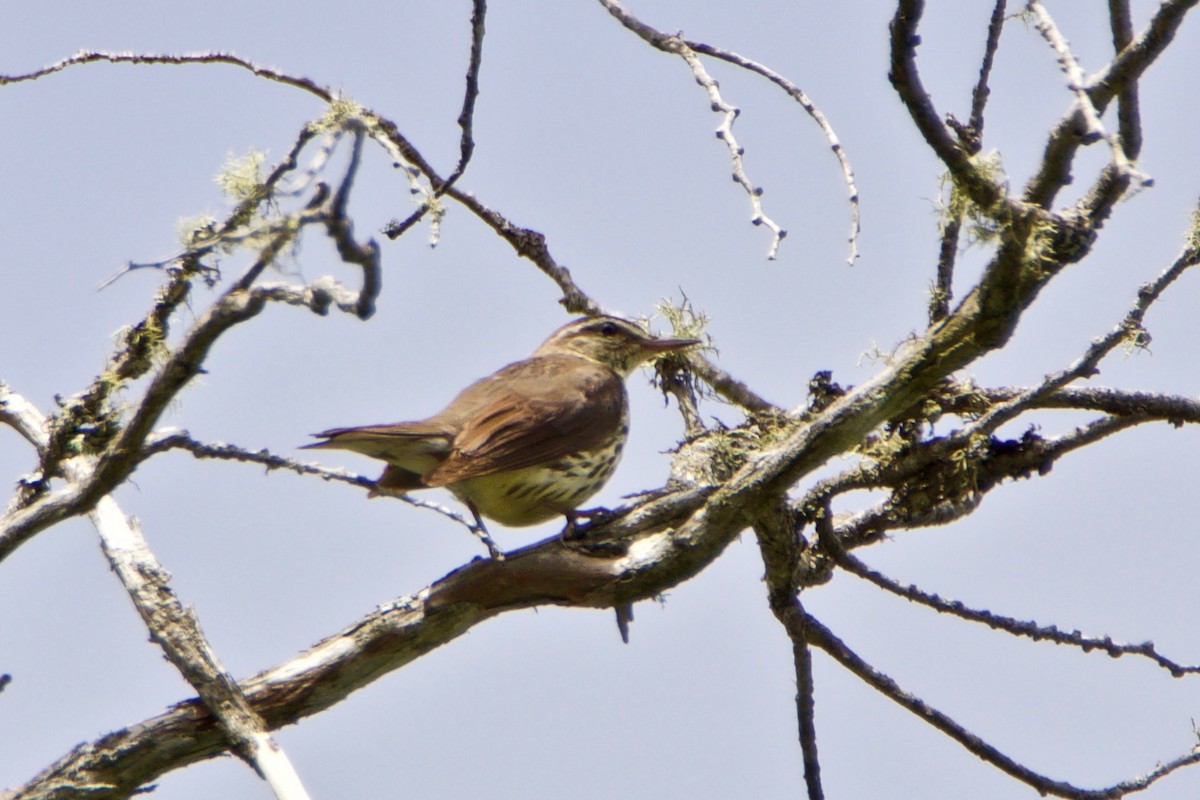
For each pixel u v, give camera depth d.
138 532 11.36
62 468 11.28
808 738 12.02
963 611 11.95
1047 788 11.55
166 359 9.24
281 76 11.05
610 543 11.58
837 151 10.09
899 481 12.01
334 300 8.00
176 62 10.95
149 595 10.99
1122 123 9.84
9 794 10.63
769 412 12.47
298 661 11.18
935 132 8.79
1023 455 12.11
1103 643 11.82
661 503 11.78
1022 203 9.05
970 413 12.05
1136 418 12.01
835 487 11.93
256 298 8.17
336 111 8.16
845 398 10.43
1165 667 11.84
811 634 11.80
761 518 11.34
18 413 11.48
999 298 9.44
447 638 11.42
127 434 8.80
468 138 10.88
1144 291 10.48
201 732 10.85
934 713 11.74
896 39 8.47
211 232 8.26
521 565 11.40
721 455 12.23
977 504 13.01
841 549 11.96
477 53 10.54
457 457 13.48
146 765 10.77
